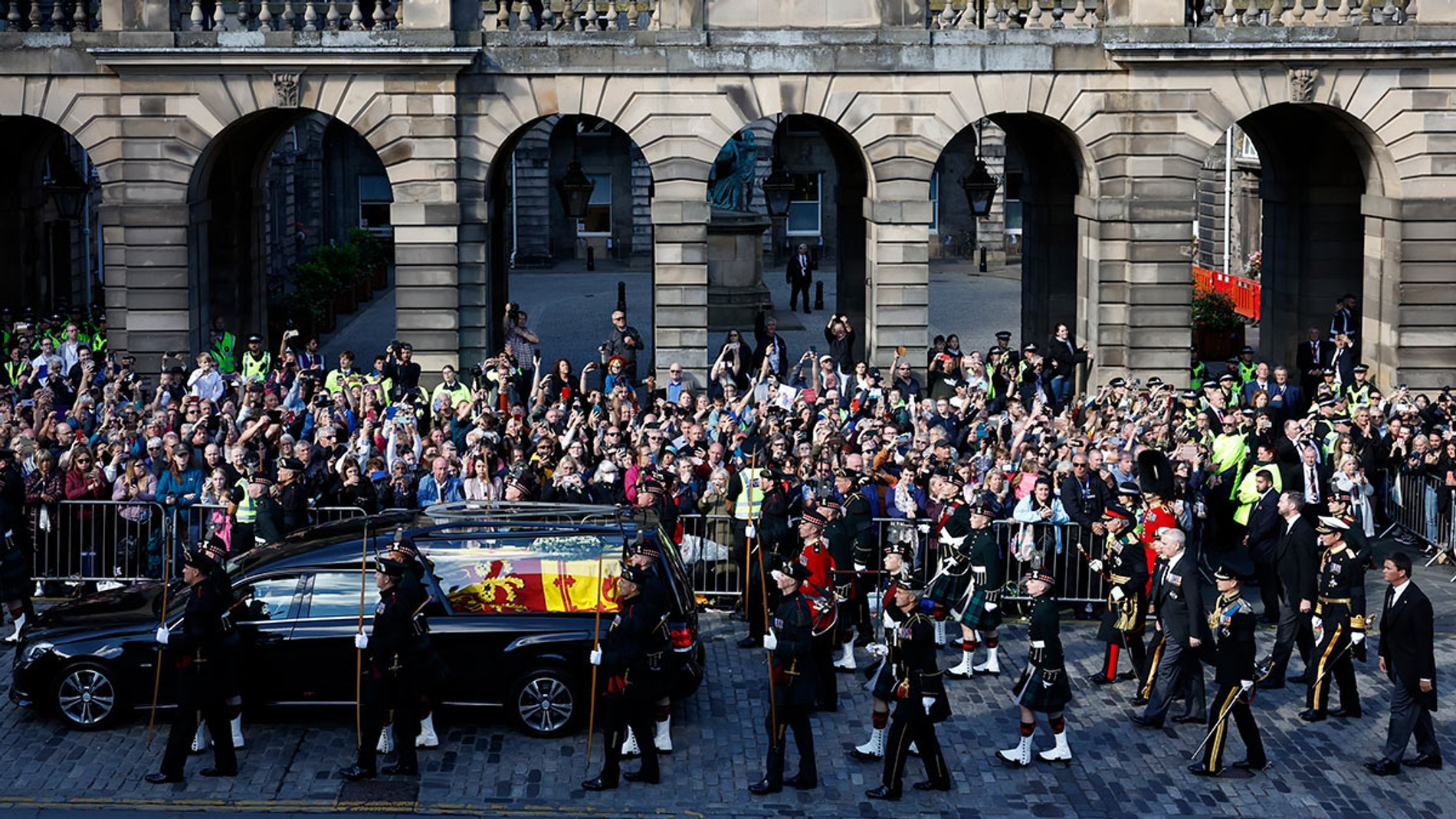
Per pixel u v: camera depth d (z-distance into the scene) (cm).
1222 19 3838
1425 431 3331
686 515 2645
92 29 3881
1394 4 3791
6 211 4578
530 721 2120
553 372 3722
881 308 3916
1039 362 3722
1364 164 3953
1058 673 2055
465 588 2122
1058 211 4400
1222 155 6612
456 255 3838
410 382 3681
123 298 3838
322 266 5575
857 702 2277
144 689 2117
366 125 3781
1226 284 5981
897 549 2295
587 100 3806
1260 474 2662
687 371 3925
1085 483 2655
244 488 2586
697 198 3859
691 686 2125
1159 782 2042
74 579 2659
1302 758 2117
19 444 2820
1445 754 2138
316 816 1912
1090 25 3806
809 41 3797
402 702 1995
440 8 3734
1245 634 2041
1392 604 2064
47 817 1889
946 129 3831
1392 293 3884
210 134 3778
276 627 2094
